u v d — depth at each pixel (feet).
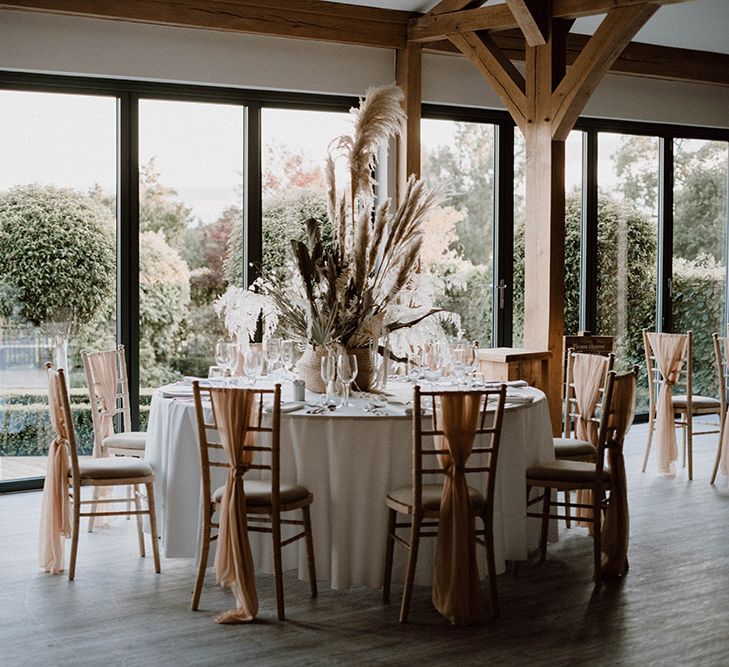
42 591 15.11
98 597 14.84
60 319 22.53
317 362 17.28
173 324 23.71
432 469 14.53
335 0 24.07
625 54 28.37
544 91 22.77
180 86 23.30
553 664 12.44
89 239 22.71
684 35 27.96
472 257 27.76
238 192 24.31
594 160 29.63
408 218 16.98
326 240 25.34
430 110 26.68
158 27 22.61
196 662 12.42
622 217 30.40
